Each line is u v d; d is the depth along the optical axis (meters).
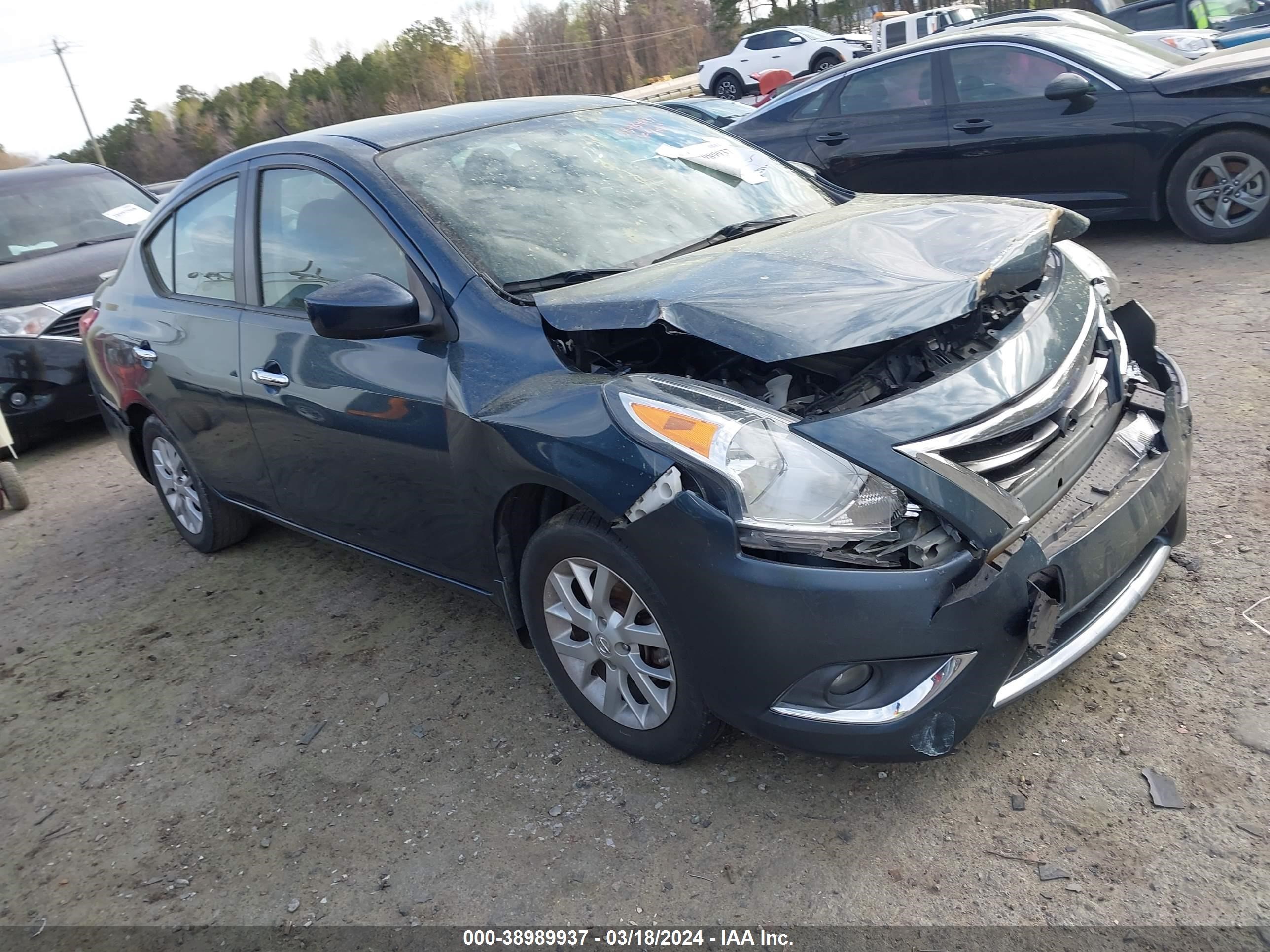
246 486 4.08
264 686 3.57
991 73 6.98
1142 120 6.41
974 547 2.16
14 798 3.20
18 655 4.14
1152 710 2.63
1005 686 2.32
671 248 3.19
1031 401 2.42
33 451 7.23
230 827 2.87
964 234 2.81
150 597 4.46
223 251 3.88
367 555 3.70
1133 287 6.02
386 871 2.59
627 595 2.61
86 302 6.87
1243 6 11.37
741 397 2.41
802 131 7.84
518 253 3.03
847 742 2.28
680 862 2.44
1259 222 6.27
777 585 2.21
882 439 2.22
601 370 2.67
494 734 3.04
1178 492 2.69
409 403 2.97
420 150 3.39
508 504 2.82
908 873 2.29
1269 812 2.27
